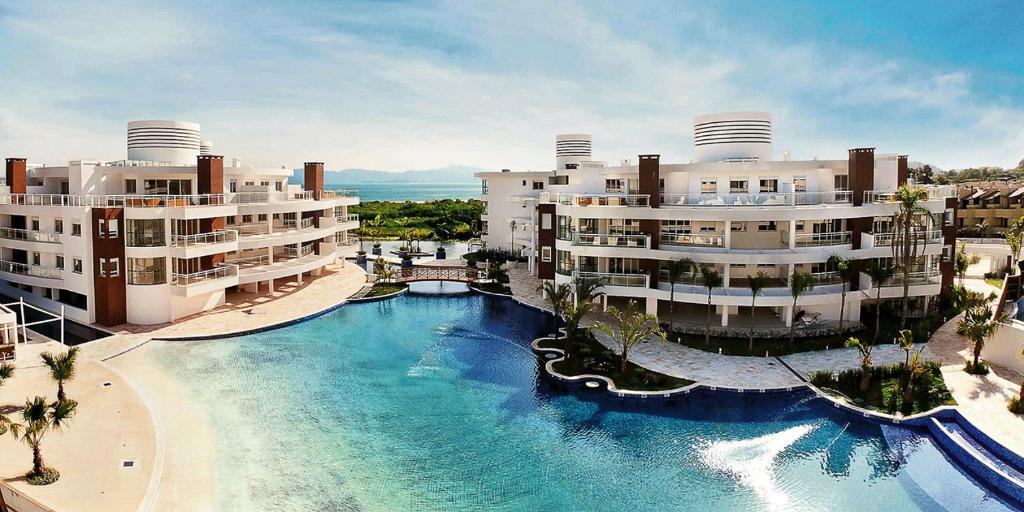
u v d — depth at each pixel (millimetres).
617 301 49062
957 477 23578
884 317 43500
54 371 26562
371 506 21344
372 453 25109
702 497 22266
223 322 43531
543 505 21688
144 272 42281
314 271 61969
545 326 44531
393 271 62188
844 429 27531
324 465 24047
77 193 47344
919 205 42906
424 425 27797
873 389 30828
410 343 40312
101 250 41250
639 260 43156
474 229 101688
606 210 42562
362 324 45031
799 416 28859
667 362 35344
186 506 20891
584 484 23047
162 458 23797
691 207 42156
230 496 21625
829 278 41281
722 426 27875
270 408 29328
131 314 42500
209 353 37469
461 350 38781
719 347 37562
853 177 42500
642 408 29812
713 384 31875
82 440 24797
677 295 40906
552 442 26344
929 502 21953
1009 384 30422
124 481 21844
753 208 40688
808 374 33219
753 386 31609
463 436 26766
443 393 31609
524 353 38156
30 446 22891
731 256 39906
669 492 22578
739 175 45500
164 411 28656
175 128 54500
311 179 61500
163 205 43500
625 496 22328
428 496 22078
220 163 48562
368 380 33312
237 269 47312
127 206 42375
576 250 43562
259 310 47219
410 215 128875
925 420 27312
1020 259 60188
